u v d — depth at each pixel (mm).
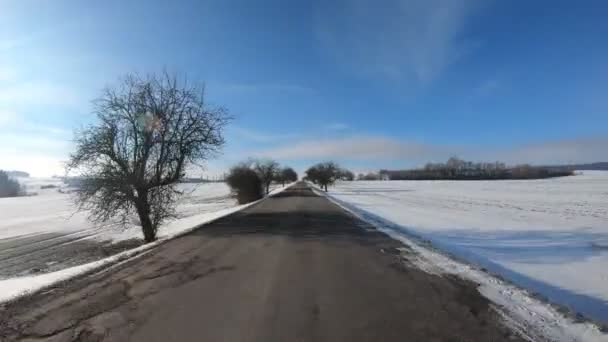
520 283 6773
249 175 37094
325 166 70688
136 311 5172
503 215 20891
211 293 6000
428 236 12820
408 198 39656
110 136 14195
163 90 15266
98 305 5453
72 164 14203
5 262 12930
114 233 19188
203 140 15977
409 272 7387
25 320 4902
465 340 4137
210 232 13539
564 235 13086
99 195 14852
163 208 15844
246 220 17578
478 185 75812
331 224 15891
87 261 12523
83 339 4285
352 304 5395
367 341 4117
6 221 25500
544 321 4715
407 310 5133
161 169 15328
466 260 8578
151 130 14914
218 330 4465
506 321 4715
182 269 7762
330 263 8227
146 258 8953
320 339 4176
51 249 15281
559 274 7520
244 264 8172
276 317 4883
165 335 4340
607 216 19906
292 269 7656
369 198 39781
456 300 5574
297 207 25797
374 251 9688
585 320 4746
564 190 50688
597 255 9570
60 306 5438
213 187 93000
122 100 14711
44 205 43406
